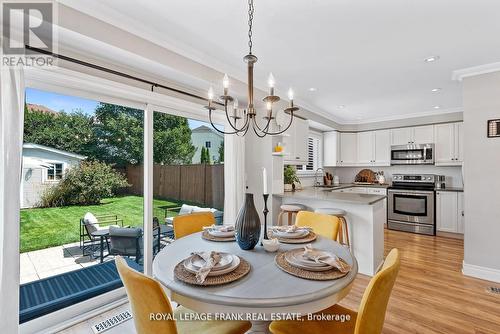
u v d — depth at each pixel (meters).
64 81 1.91
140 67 2.30
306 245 1.58
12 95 1.54
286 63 2.73
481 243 2.79
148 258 2.57
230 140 3.39
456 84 3.37
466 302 2.30
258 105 3.57
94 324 1.99
